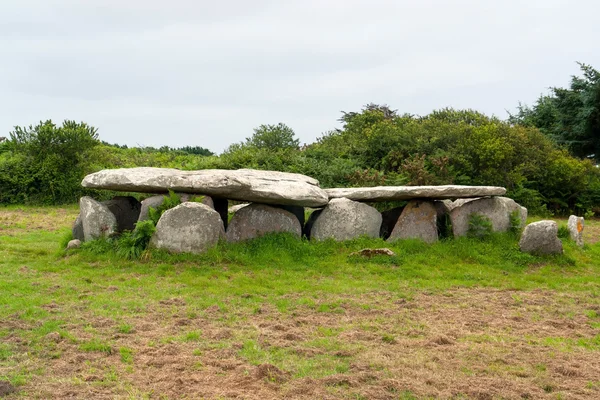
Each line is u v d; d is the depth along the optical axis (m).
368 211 14.18
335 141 27.86
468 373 6.75
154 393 5.95
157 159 29.28
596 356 7.49
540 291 11.33
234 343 7.49
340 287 10.88
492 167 23.42
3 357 6.80
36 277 10.90
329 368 6.76
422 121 28.09
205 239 12.28
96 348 7.16
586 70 31.16
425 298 10.45
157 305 9.24
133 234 12.47
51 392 5.87
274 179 14.30
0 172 23.28
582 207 25.70
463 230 14.44
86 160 24.94
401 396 6.03
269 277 11.40
